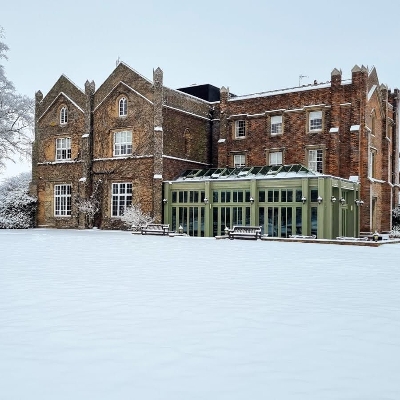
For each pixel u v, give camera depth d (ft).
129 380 13.73
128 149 123.54
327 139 113.09
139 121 120.16
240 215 102.63
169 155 120.37
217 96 148.97
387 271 40.16
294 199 95.09
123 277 34.86
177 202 113.19
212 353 16.34
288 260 49.14
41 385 13.33
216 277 35.27
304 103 117.60
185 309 23.52
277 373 14.38
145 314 22.35
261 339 18.17
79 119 131.95
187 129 127.34
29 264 43.24
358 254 57.62
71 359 15.67
